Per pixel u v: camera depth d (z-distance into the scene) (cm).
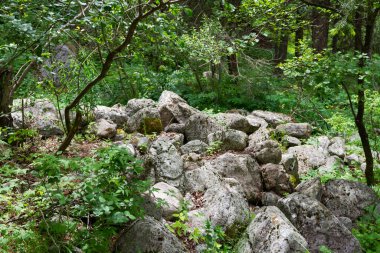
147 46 595
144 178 586
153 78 778
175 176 595
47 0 443
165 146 618
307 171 791
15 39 378
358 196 607
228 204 524
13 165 584
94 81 567
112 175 418
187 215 497
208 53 994
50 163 392
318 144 915
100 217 421
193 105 1238
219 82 1289
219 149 737
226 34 989
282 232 441
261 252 442
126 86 1145
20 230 394
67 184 476
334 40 1711
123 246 429
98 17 434
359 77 542
